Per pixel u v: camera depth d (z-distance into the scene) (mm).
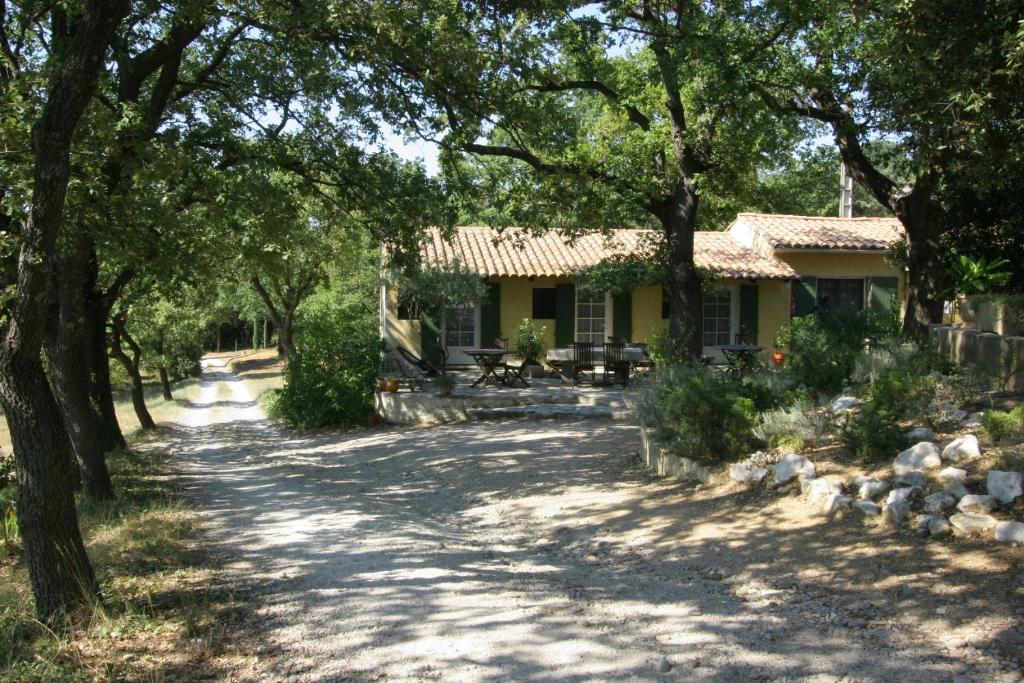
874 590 4906
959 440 6367
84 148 8406
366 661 4199
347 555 6324
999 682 3713
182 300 18547
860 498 6172
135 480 11547
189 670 4109
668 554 6180
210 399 31328
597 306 21609
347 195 12578
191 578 5727
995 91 8305
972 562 4961
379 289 23578
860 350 11875
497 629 4645
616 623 4738
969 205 13305
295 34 10023
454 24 10898
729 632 4531
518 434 13281
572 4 12508
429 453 12359
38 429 4895
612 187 14188
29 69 10430
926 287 12984
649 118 16422
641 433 9922
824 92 12641
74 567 4965
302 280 26984
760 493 7008
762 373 10047
